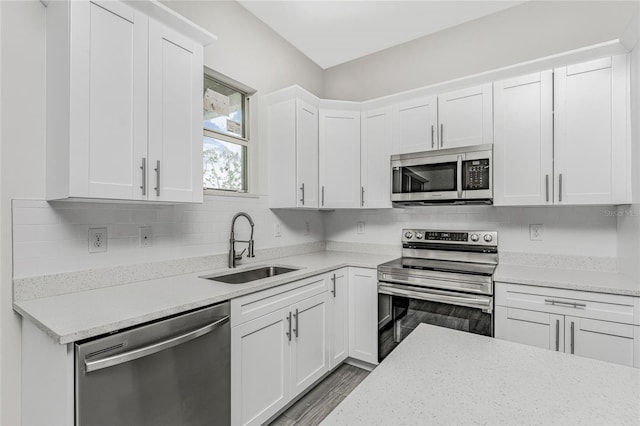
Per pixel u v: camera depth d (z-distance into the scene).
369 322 2.47
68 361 1.04
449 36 2.82
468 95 2.35
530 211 2.41
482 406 0.63
